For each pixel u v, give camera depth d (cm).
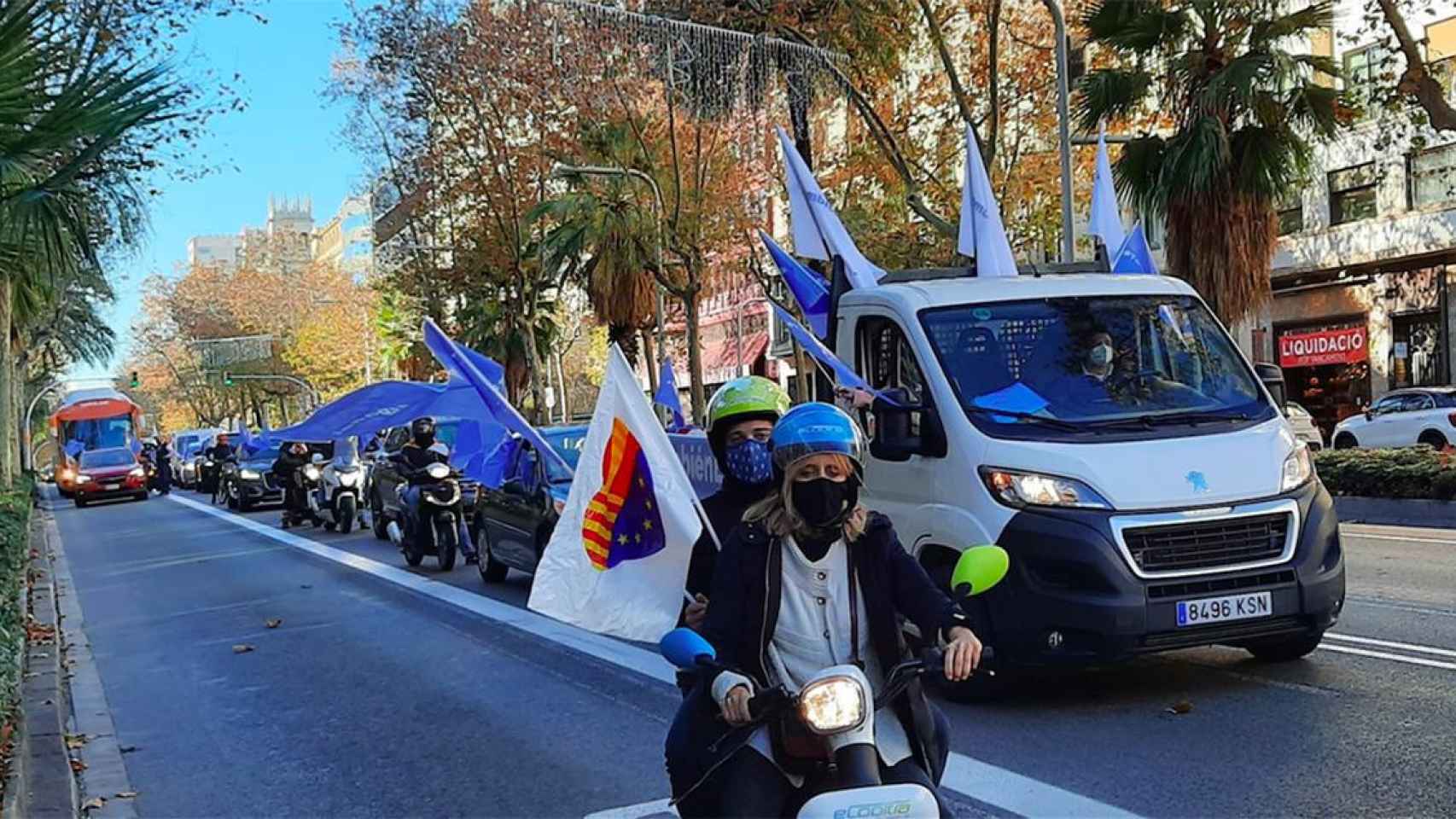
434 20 3005
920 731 365
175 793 717
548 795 661
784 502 362
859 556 368
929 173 2545
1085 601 683
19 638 995
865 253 2762
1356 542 1465
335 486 2394
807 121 2412
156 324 8619
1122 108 2050
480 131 3161
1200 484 705
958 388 774
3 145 874
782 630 366
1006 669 722
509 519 1391
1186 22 1975
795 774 356
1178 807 557
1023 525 706
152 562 2086
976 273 948
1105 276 889
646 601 428
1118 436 739
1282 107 1919
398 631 1203
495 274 3644
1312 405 3291
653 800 637
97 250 1188
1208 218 1923
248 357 7644
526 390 4309
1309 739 642
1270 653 809
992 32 2038
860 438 371
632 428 431
